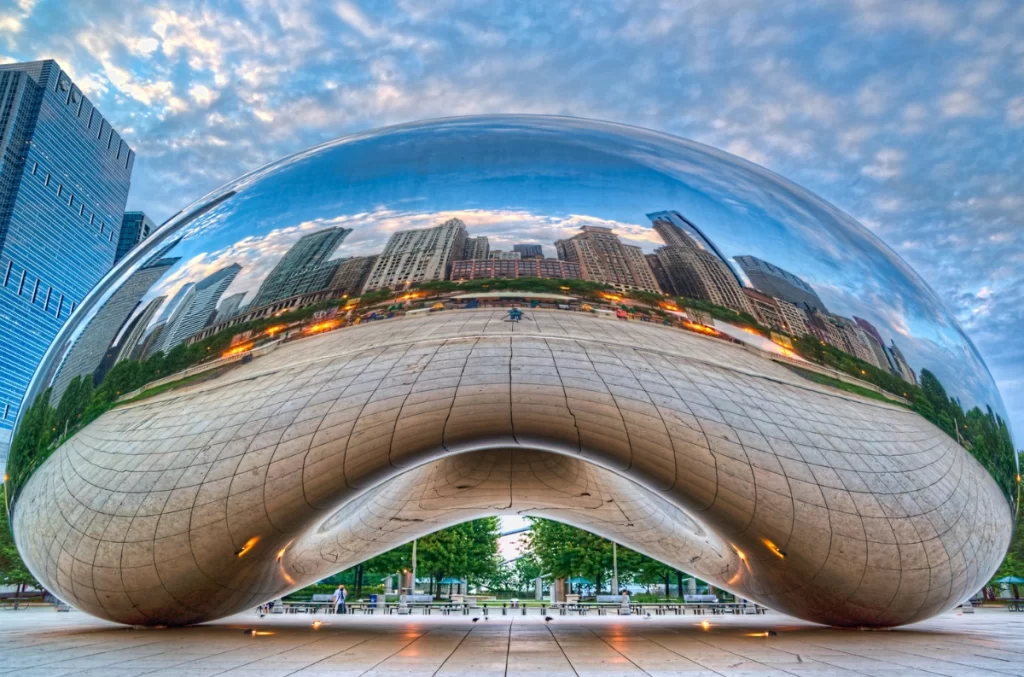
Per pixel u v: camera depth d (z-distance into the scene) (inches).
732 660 313.6
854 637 428.8
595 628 546.3
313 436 377.7
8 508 448.5
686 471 390.9
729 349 383.2
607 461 409.4
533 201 398.6
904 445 392.2
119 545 393.7
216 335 390.6
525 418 388.5
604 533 666.8
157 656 322.0
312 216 406.3
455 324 379.2
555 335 377.4
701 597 1433.3
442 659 318.7
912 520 389.4
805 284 402.3
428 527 652.7
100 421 400.5
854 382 392.5
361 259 389.7
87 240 7815.0
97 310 448.1
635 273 385.4
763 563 435.8
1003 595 1909.4
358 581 1633.9
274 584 501.4
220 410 382.0
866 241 455.5
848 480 380.2
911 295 435.8
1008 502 438.6
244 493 380.8
